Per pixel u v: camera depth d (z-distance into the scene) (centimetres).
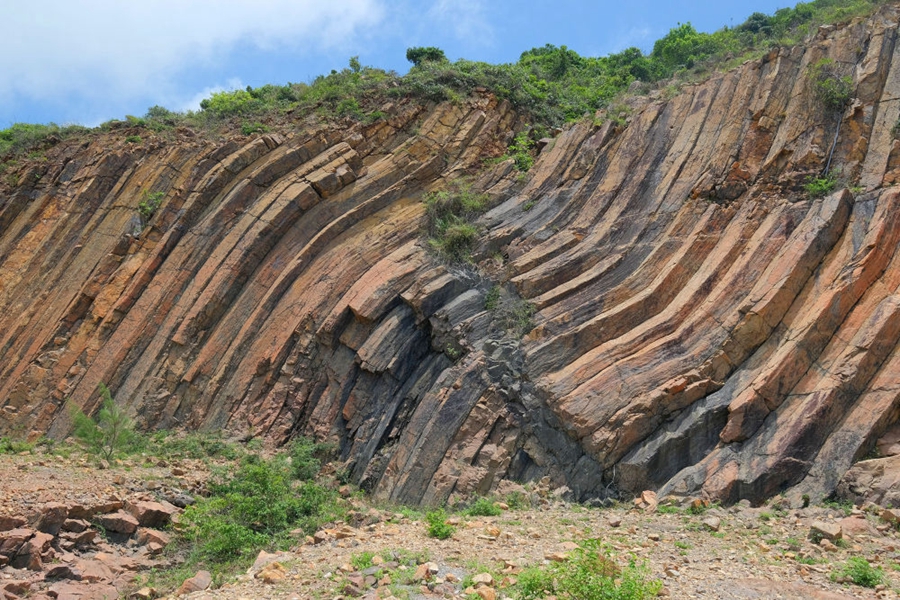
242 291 2150
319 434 1909
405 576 995
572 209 2089
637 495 1523
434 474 1669
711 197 1897
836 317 1559
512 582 962
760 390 1507
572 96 2812
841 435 1417
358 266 2123
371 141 2420
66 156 2572
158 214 2289
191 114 2686
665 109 2136
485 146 2456
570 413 1609
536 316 1830
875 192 1708
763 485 1402
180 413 2020
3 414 2067
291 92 2775
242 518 1426
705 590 973
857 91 1888
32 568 1157
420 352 1948
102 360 2083
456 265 2050
